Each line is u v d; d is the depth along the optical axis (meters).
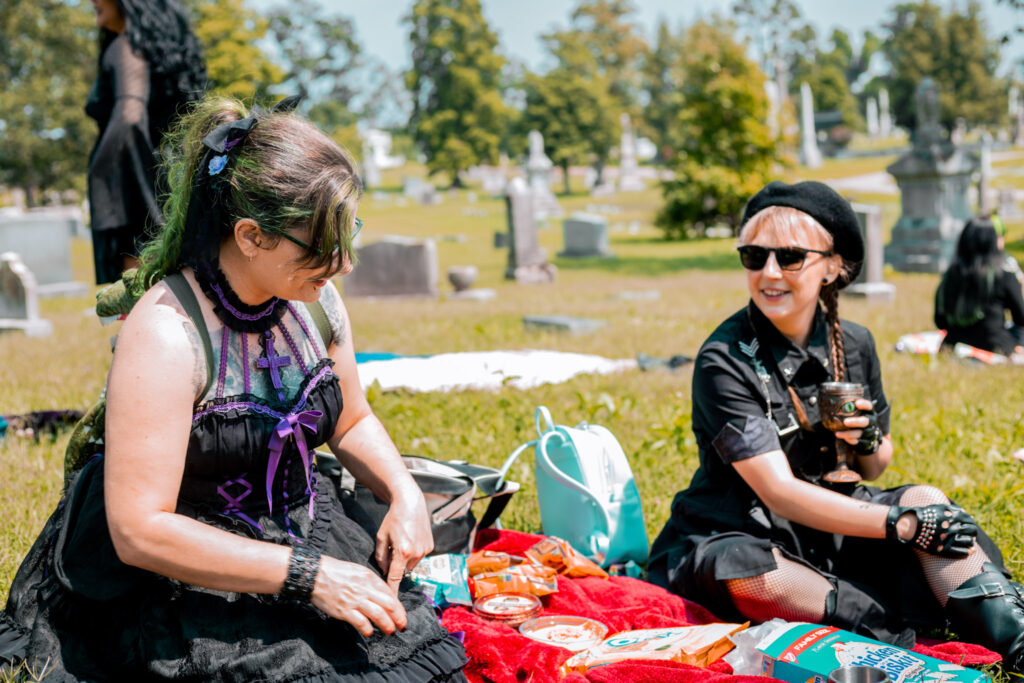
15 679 2.14
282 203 2.06
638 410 6.45
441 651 2.34
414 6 66.56
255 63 51.41
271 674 2.10
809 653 2.63
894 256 18.61
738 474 3.26
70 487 2.44
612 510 3.66
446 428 5.85
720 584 3.05
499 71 67.69
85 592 2.20
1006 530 3.97
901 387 7.15
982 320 8.21
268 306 2.29
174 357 2.14
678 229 29.42
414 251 15.32
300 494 2.41
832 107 96.56
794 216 3.15
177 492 2.16
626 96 86.62
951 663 2.53
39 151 37.81
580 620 3.02
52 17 38.34
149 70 4.40
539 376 7.45
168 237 2.27
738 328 3.30
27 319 11.38
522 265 18.73
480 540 3.78
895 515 2.91
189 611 2.16
